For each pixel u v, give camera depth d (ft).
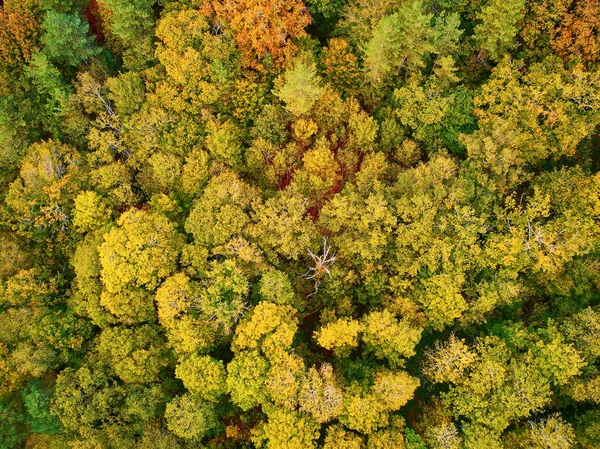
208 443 128.88
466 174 133.80
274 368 113.39
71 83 164.14
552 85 138.41
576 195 130.62
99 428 119.44
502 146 131.54
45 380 130.31
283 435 109.29
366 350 130.72
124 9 145.79
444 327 138.82
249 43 152.87
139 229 126.82
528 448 114.32
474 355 118.32
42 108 158.30
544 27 150.10
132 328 127.24
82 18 172.45
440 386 137.59
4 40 152.56
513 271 123.54
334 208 135.54
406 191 135.13
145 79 159.53
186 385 117.08
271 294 123.03
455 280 120.78
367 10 151.12
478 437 114.21
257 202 134.51
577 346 117.70
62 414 120.16
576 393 114.62
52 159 147.23
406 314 127.54
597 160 152.25
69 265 151.43
